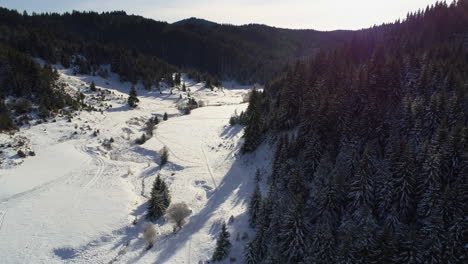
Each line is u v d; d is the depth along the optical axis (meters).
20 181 56.12
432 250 29.44
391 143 48.28
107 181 60.25
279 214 39.66
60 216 47.44
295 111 70.56
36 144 71.19
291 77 74.62
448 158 38.84
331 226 39.25
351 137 51.19
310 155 51.16
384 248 30.23
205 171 67.38
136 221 48.09
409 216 38.50
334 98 58.66
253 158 68.12
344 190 42.12
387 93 61.06
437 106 48.56
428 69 63.56
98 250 41.81
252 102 70.50
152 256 41.31
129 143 82.56
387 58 77.06
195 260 40.34
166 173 66.75
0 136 68.25
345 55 101.81
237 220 47.31
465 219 30.34
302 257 35.38
